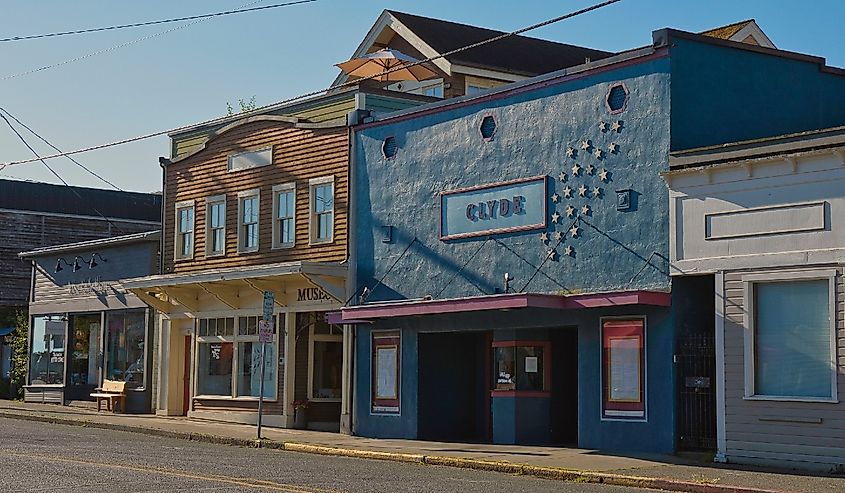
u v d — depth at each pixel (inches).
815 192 740.0
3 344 1798.7
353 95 1129.4
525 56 1542.8
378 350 1056.2
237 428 1138.7
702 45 849.5
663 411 815.1
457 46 1472.7
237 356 1217.4
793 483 658.8
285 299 1157.7
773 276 755.4
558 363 950.4
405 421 1019.3
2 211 1883.6
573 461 776.3
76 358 1504.7
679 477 683.4
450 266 991.0
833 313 727.1
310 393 1154.7
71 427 1165.7
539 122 925.2
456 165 997.2
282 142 1189.1
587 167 882.1
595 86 882.8
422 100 1170.0
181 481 633.6
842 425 719.7
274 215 1188.5
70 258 1525.6
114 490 586.6
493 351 959.6
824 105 920.3
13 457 766.5
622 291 806.5
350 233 1094.4
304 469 730.2
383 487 620.7
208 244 1278.3
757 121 874.1
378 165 1079.0
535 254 916.6
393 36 1544.0
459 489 619.8
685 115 834.2
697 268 796.6
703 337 805.9
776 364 757.9
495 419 949.2
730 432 770.2
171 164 1343.5
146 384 1349.7
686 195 807.1
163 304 1326.3
